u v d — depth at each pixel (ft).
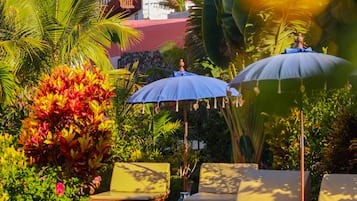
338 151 29.94
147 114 44.88
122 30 47.75
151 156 41.96
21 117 38.52
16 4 41.78
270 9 27.76
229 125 39.99
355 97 29.37
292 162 32.55
